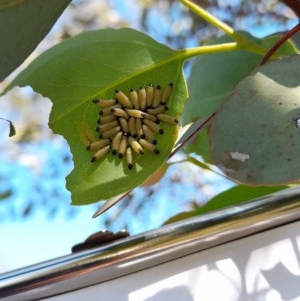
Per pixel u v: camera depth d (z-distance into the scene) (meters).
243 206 0.17
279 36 0.26
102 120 0.22
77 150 0.21
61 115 0.22
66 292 0.17
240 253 0.17
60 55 0.22
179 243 0.17
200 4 0.28
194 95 0.30
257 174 0.18
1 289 0.17
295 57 0.20
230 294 0.16
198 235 0.17
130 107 0.22
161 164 0.21
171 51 0.23
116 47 0.23
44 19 0.19
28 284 0.17
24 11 0.19
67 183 0.21
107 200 0.22
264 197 0.18
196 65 0.30
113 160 0.21
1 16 0.19
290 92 0.19
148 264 0.17
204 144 0.29
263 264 0.17
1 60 0.19
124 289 0.17
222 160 0.18
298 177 0.17
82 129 0.22
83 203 0.21
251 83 0.19
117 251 0.17
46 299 0.17
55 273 0.17
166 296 0.17
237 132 0.18
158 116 0.22
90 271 0.17
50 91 0.22
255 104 0.19
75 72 0.22
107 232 0.18
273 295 0.16
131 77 0.23
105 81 0.22
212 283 0.17
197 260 0.17
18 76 0.22
